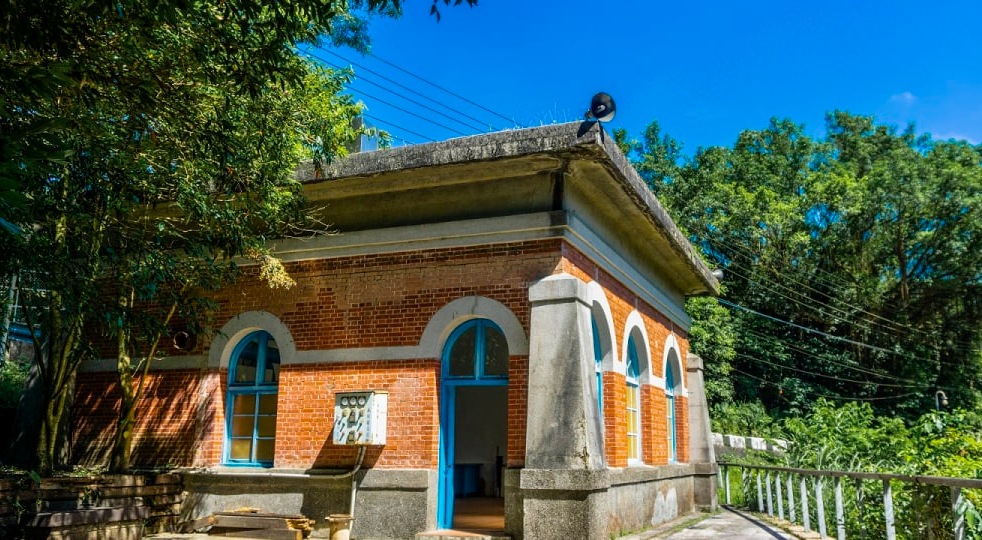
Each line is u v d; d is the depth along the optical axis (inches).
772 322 1424.7
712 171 1416.1
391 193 438.0
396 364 416.2
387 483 398.6
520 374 389.1
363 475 405.1
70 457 476.4
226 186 362.9
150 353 443.8
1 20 230.8
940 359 1513.3
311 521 408.8
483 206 416.8
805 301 1395.2
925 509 305.9
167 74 312.7
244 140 355.6
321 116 427.5
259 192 369.4
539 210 403.2
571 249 407.8
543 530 353.4
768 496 536.1
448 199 424.5
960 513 252.2
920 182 1391.5
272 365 462.9
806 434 657.0
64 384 411.8
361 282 435.2
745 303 1413.6
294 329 444.1
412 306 420.2
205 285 394.6
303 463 422.9
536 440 365.4
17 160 165.9
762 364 1389.0
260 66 279.6
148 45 291.4
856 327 1449.3
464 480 651.5
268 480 425.1
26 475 373.7
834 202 1368.1
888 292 1508.4
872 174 1414.9
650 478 495.8
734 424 1133.1
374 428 397.4
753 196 1337.4
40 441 410.6
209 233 372.8
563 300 381.1
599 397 445.1
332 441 419.8
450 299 412.5
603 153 374.6
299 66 331.6
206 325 462.0
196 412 455.8
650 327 559.2
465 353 454.3
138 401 470.9
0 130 173.0
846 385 1441.9
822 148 1577.3
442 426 411.2
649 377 529.0
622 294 495.2
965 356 1515.7
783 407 1382.9
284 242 454.6
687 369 665.0
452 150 394.9
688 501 603.5
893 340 1454.2
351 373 424.8
